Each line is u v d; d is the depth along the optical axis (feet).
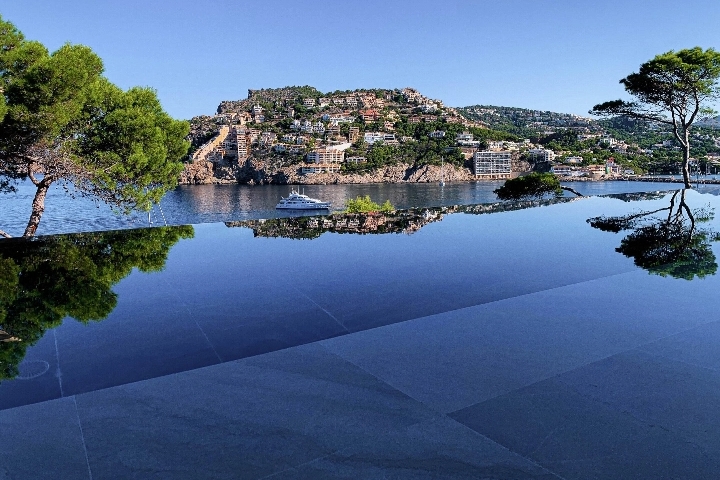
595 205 22.74
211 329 7.29
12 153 34.42
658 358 6.11
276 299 8.77
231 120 498.28
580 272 10.48
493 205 23.57
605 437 4.46
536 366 5.95
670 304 8.23
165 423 4.74
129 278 10.32
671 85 55.57
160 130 43.70
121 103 39.88
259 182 372.38
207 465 4.10
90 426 4.68
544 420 4.76
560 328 7.21
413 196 242.37
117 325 7.45
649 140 483.51
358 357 6.28
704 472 3.98
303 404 5.10
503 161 386.32
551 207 22.34
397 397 5.23
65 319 7.68
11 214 124.36
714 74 54.19
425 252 12.87
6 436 4.50
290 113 536.83
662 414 4.83
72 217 118.01
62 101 33.71
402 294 9.04
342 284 9.77
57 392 5.35
